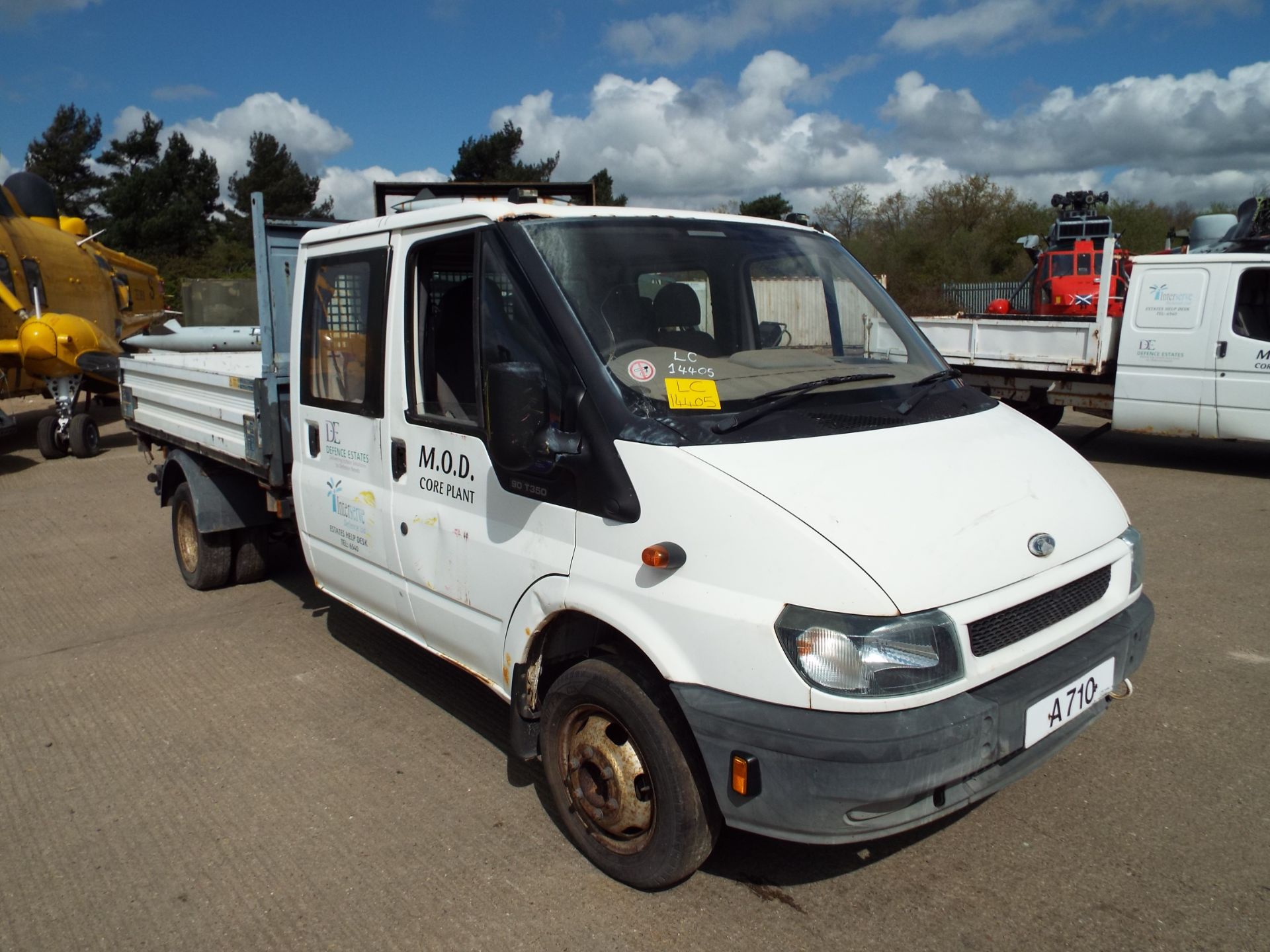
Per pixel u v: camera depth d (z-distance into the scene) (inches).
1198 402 400.8
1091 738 164.1
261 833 143.3
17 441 599.8
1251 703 176.4
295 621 237.1
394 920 122.0
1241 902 119.9
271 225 209.0
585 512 121.0
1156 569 260.5
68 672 209.6
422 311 152.6
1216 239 505.4
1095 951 112.0
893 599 99.2
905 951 113.0
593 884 127.5
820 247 162.4
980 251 1592.0
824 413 123.0
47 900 128.8
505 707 185.5
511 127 1424.7
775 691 101.1
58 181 2431.1
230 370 270.2
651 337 129.7
